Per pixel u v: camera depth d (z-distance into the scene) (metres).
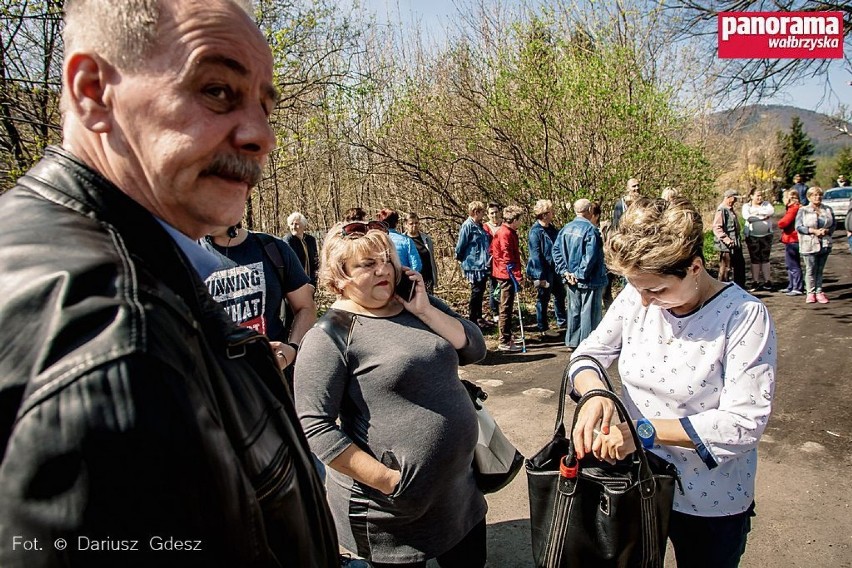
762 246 9.76
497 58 9.94
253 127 0.78
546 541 1.62
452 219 10.52
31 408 0.50
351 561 2.42
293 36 8.73
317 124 9.23
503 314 6.72
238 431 0.71
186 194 0.77
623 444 1.49
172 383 0.56
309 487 0.88
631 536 1.52
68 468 0.50
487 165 10.31
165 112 0.72
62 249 0.60
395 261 1.92
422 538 1.88
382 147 10.34
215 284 2.35
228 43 0.74
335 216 12.84
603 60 9.45
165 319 0.60
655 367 1.63
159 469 0.52
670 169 10.35
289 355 2.37
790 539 2.75
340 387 1.81
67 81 0.74
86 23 0.73
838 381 4.95
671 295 1.51
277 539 0.78
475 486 2.12
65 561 0.49
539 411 4.58
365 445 1.83
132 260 0.64
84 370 0.51
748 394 1.48
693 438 1.47
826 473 3.38
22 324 0.54
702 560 1.64
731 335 1.52
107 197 0.69
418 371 1.80
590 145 9.66
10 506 0.49
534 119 9.48
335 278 1.89
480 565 2.14
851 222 9.59
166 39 0.72
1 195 0.69
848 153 39.22
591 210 6.67
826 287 9.48
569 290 6.38
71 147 0.77
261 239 2.62
